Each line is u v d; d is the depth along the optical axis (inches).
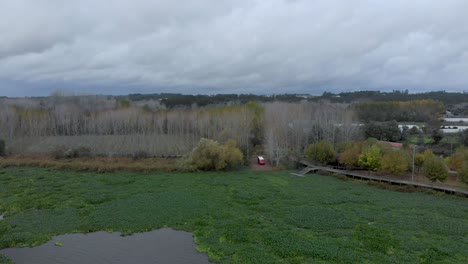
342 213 1712.6
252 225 1523.1
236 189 2187.5
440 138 3624.5
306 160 3102.9
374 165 2519.7
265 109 4399.6
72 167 2652.6
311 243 1316.4
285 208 1793.8
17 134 3949.3
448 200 1988.2
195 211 1708.9
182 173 2662.4
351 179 2522.1
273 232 1428.4
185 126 4288.9
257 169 2881.4
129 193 2039.9
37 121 4067.4
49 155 3085.6
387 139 3806.6
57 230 1441.9
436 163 2223.2
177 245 1323.8
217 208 1770.4
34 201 1836.9
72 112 4298.7
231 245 1311.5
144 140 3870.6
